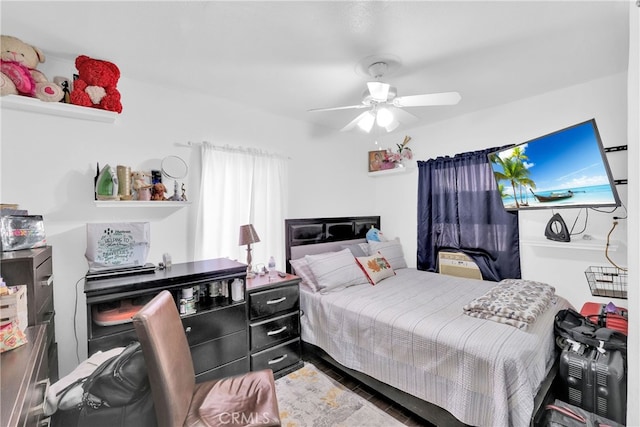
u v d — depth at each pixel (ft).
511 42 6.00
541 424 5.12
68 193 6.44
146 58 6.43
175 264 7.50
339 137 12.23
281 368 7.90
